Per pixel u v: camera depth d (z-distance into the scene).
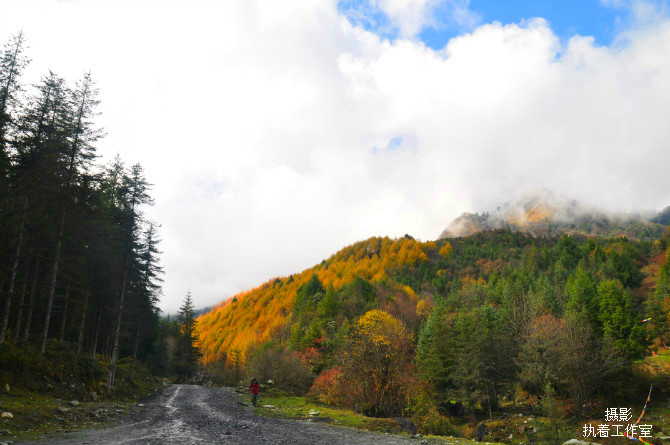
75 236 30.88
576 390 45.97
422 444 15.88
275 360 55.91
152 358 77.69
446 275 176.62
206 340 191.88
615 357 48.97
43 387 23.95
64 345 34.81
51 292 28.06
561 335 49.41
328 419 24.23
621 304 59.66
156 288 41.97
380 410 34.81
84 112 30.14
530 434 35.09
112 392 31.44
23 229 26.20
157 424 19.53
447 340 59.19
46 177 26.11
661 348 73.50
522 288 91.88
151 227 41.97
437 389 54.84
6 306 24.61
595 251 154.75
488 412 53.09
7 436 14.29
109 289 37.56
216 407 29.23
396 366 36.47
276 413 26.48
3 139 25.81
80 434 15.52
